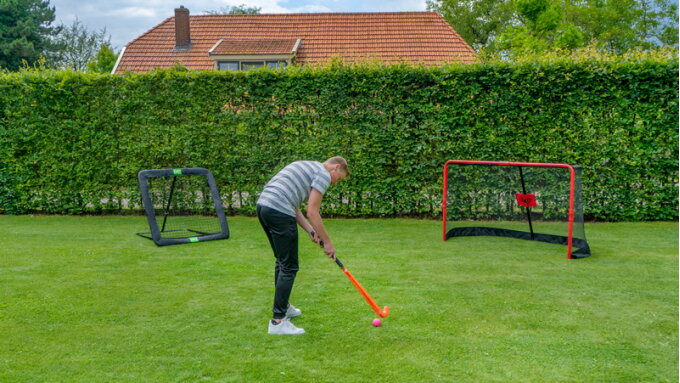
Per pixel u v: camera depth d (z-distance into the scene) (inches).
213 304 167.9
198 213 356.8
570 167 232.5
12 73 354.3
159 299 172.7
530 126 320.8
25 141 353.7
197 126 344.2
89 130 349.7
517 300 171.8
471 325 149.2
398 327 147.4
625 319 154.2
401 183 334.6
